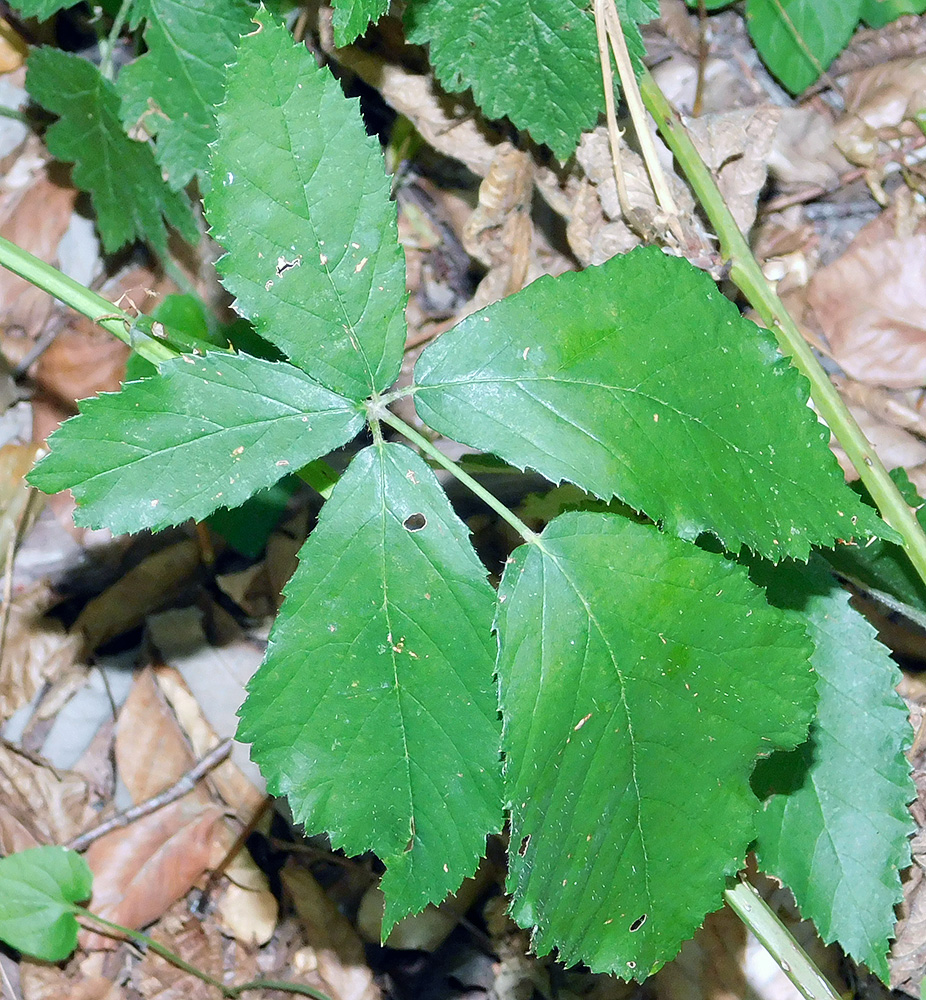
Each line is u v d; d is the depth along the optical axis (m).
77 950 0.44
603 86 0.33
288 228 0.25
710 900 0.28
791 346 0.34
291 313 0.26
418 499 0.26
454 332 0.26
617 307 0.27
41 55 0.39
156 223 0.43
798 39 0.45
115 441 0.25
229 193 0.25
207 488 0.25
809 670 0.27
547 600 0.26
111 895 0.45
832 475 0.27
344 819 0.26
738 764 0.27
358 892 0.44
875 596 0.35
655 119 0.35
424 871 0.27
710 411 0.27
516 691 0.26
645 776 0.27
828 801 0.33
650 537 0.26
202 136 0.39
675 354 0.27
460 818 0.27
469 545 0.26
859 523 0.27
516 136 0.39
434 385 0.26
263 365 0.26
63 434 0.25
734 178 0.38
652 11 0.33
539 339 0.26
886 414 0.45
